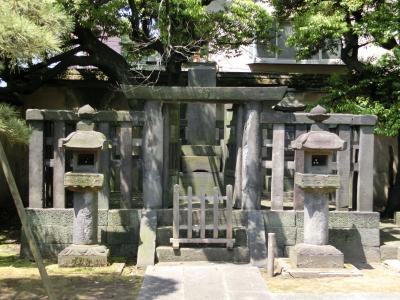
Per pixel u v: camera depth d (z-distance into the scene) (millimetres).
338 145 6742
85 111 7137
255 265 6984
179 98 7438
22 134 6164
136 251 7449
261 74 11641
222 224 7469
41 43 4969
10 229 9430
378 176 11820
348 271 6570
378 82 9367
